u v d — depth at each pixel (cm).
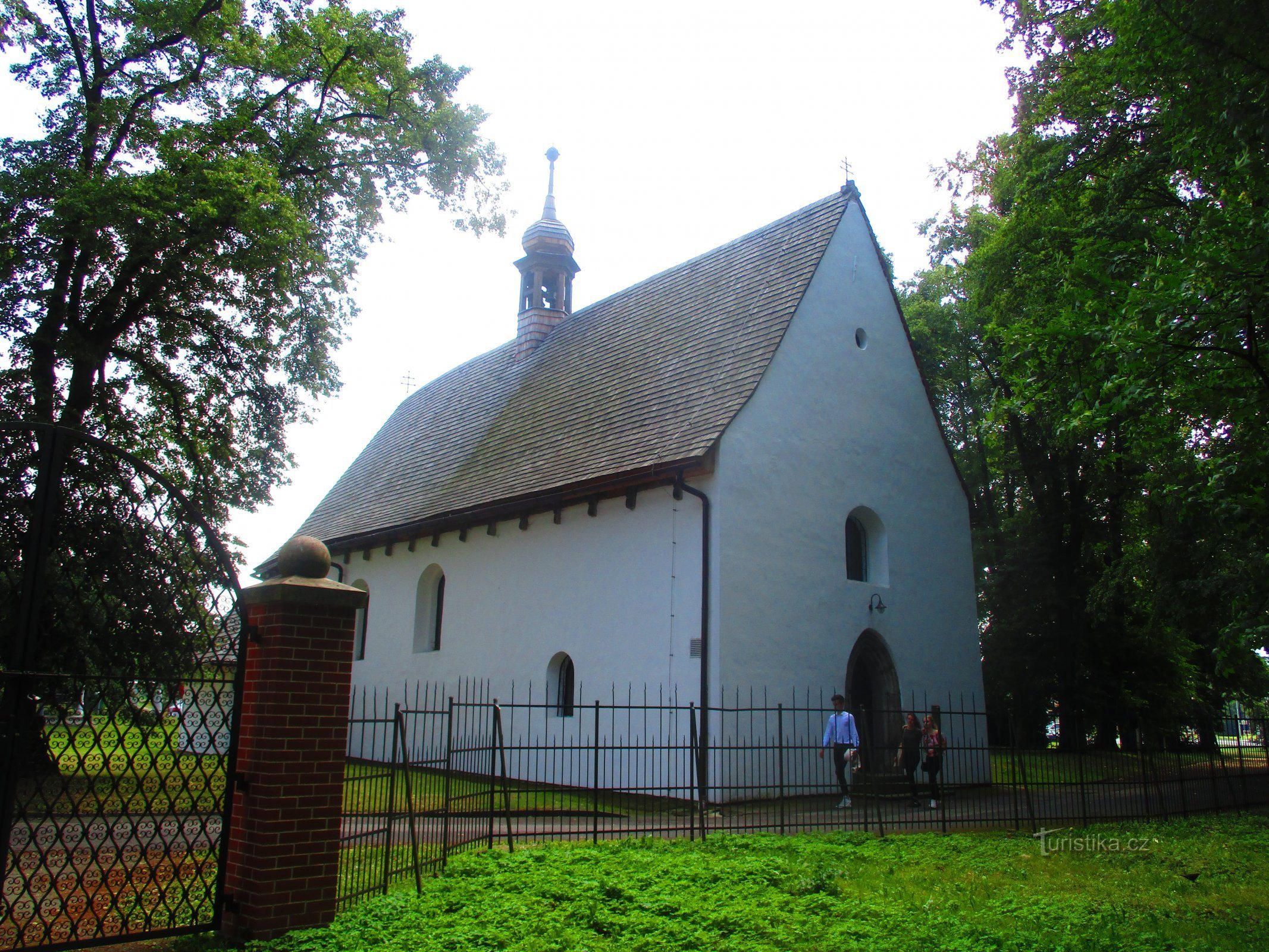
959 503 2080
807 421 1755
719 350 1838
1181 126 1120
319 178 1830
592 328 2412
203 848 938
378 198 1912
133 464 657
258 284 1703
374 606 2447
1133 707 2562
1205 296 968
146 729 644
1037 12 1680
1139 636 2356
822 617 1694
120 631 642
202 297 1748
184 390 1878
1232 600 1794
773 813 1386
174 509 667
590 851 964
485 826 1174
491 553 2056
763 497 1636
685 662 1543
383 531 2372
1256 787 1622
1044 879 916
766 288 1892
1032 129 1848
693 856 956
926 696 1853
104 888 772
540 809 1330
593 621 1747
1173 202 1642
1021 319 1991
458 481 2305
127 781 1183
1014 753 1332
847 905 761
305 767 661
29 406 1577
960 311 2809
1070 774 1888
